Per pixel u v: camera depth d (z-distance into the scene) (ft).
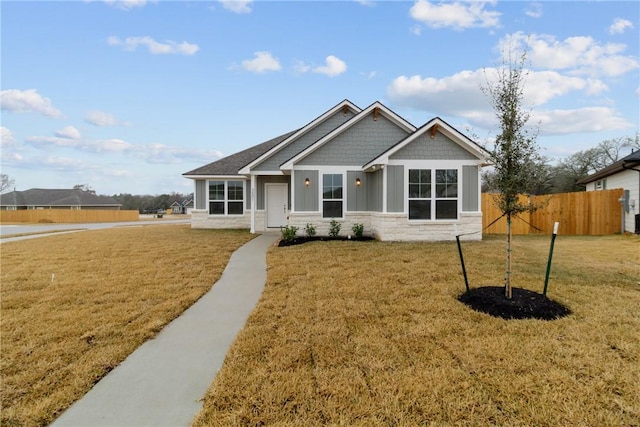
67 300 15.78
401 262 23.44
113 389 8.66
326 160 37.91
